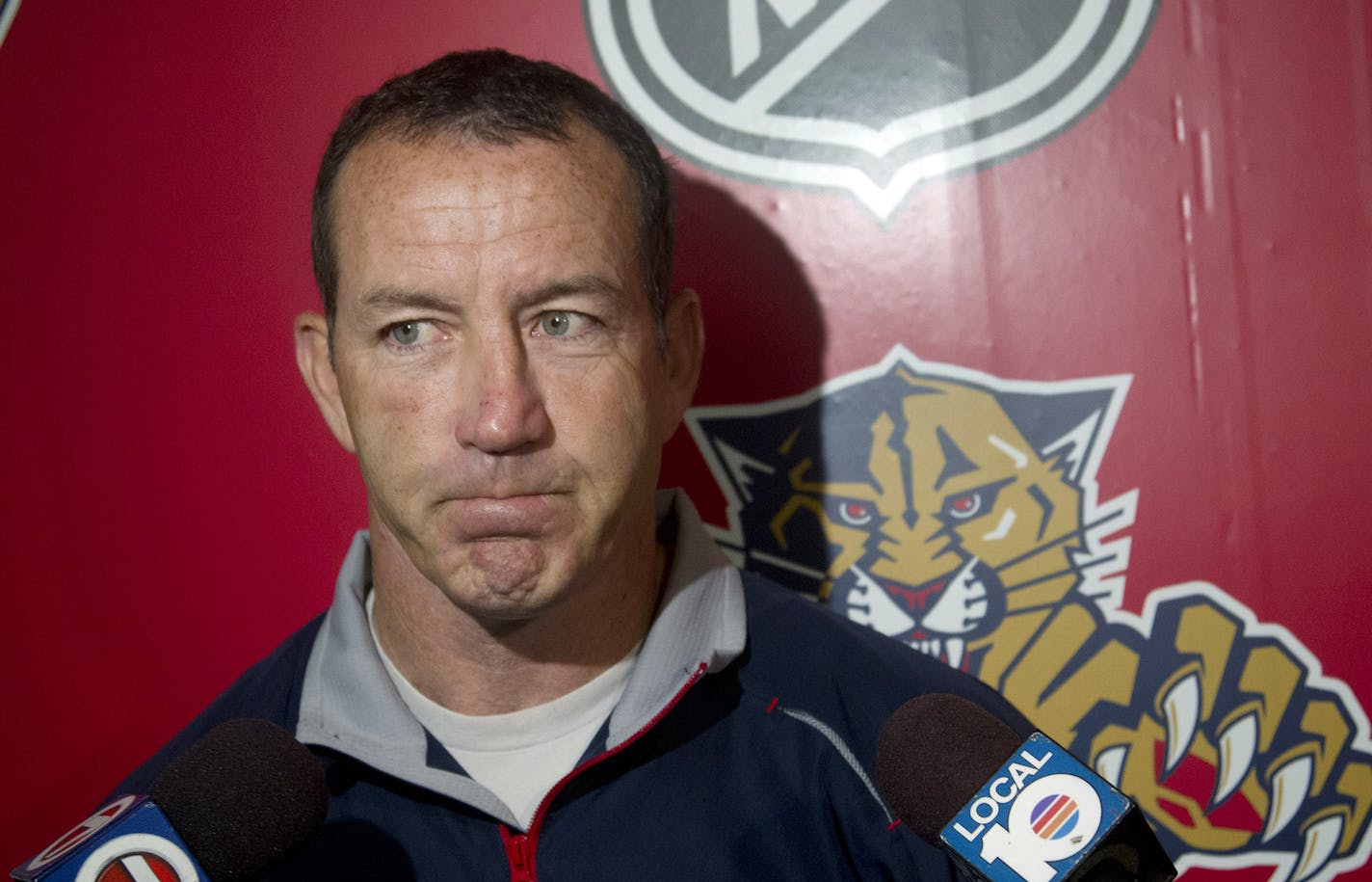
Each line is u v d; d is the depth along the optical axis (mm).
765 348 1121
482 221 753
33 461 1145
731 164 1117
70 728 1145
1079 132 1101
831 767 863
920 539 1112
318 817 721
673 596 885
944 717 718
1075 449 1104
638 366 804
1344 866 1086
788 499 1120
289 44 1136
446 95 781
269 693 941
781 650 920
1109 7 1094
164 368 1142
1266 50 1087
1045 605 1104
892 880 843
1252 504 1093
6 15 1141
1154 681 1098
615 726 828
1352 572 1085
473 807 808
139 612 1146
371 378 781
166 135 1141
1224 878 1094
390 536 852
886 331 1114
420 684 868
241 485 1144
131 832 656
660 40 1114
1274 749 1091
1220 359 1094
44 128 1142
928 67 1105
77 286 1142
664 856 826
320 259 852
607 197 790
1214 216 1093
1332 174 1085
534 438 750
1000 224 1106
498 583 765
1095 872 640
